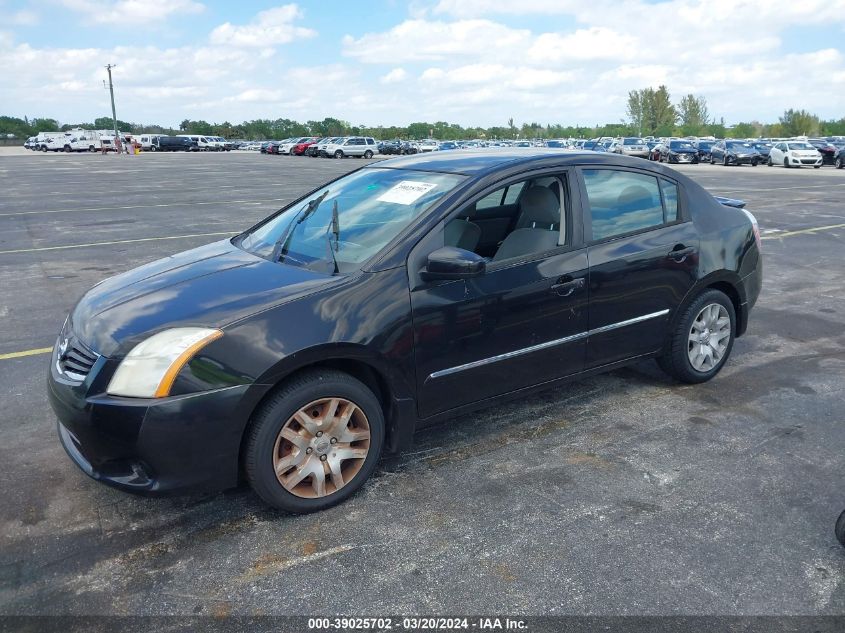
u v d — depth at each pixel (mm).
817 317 6586
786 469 3680
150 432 2885
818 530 3121
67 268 9133
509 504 3348
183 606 2668
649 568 2854
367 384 3467
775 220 13359
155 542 3078
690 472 3648
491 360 3684
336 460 3291
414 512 3285
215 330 2994
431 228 3498
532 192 4047
